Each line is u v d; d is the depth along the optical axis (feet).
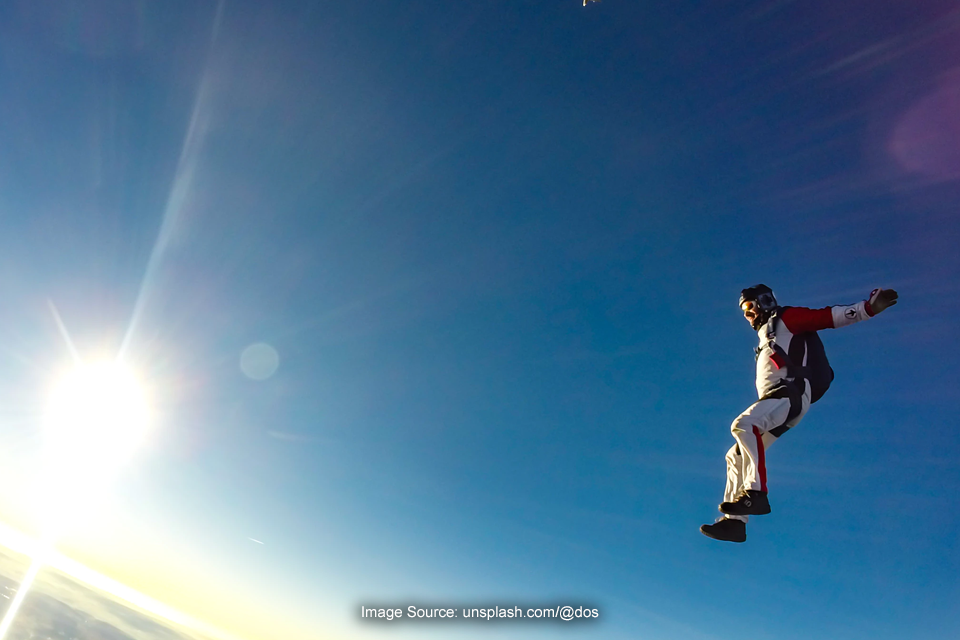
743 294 17.72
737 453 15.17
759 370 16.14
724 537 13.66
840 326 14.93
